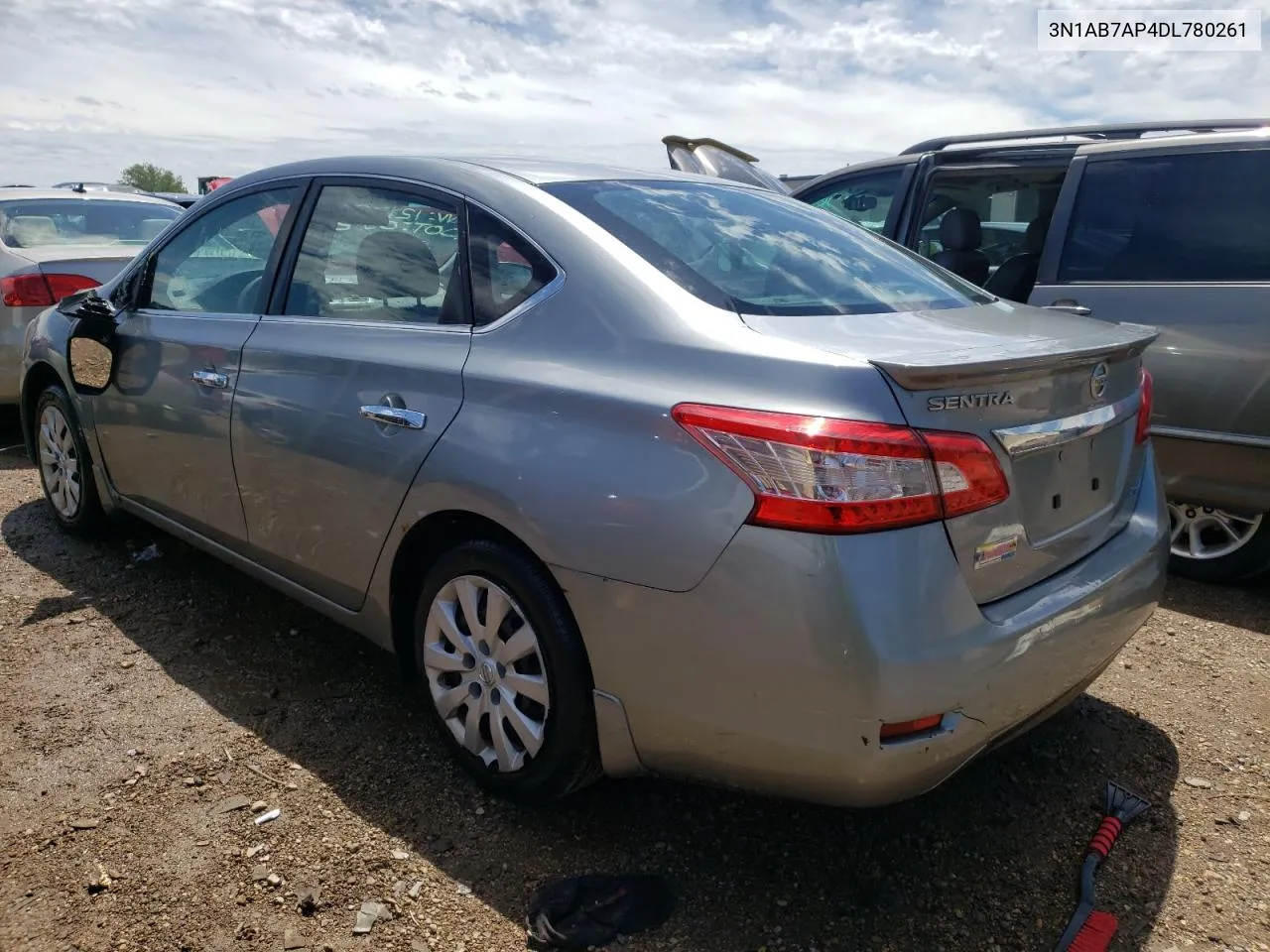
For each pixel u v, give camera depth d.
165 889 2.25
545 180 2.73
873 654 1.88
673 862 2.40
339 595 2.94
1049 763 2.84
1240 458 3.70
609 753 2.29
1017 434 2.10
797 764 2.00
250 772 2.71
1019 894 2.31
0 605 3.71
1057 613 2.16
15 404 5.99
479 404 2.42
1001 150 4.70
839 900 2.28
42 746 2.80
